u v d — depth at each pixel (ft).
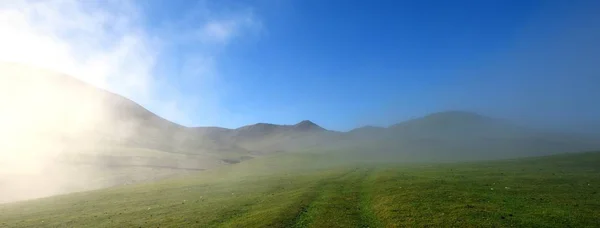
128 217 201.98
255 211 190.60
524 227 129.29
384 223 148.25
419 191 205.46
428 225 137.28
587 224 130.31
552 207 156.76
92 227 181.68
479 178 261.85
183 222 176.96
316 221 156.56
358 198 209.26
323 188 259.80
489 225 132.05
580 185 213.46
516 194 189.78
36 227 190.80
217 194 282.36
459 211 153.69
